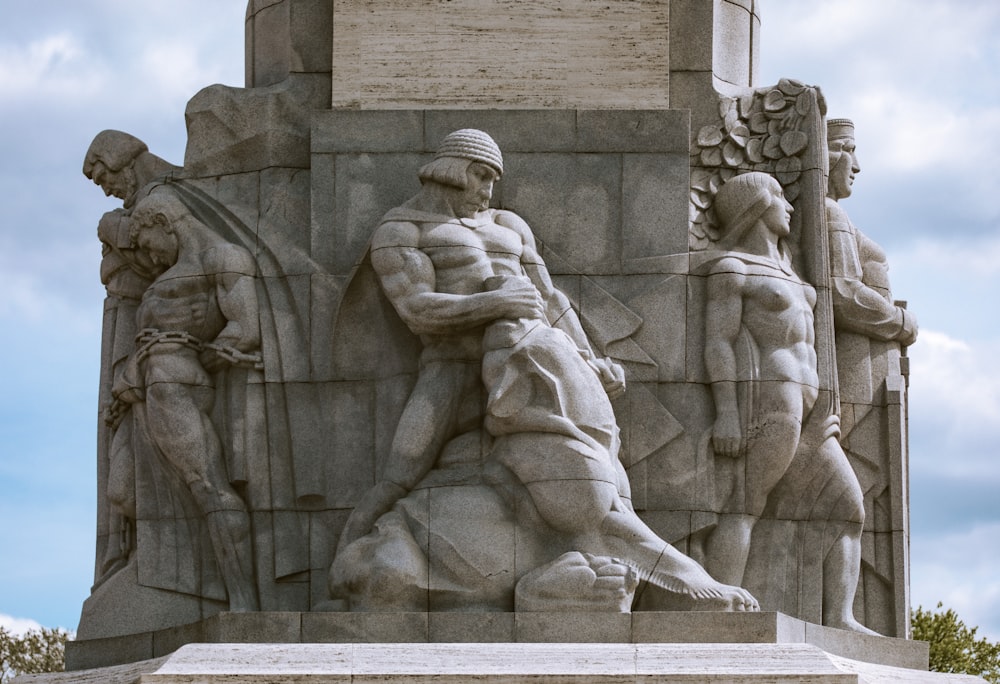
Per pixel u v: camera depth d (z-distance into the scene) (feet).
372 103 49.47
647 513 47.65
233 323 48.62
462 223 47.42
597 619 43.88
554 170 48.98
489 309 46.09
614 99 49.52
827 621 48.29
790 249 49.85
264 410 48.34
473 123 49.14
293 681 42.06
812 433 48.60
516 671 42.19
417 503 45.80
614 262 48.67
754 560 48.14
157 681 41.93
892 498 49.98
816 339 49.16
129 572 48.80
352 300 48.21
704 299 48.57
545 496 45.06
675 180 49.01
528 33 49.78
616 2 49.90
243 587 47.57
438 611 44.65
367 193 48.88
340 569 45.44
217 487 47.93
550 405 45.52
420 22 49.78
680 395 48.16
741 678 41.98
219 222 49.80
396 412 47.55
